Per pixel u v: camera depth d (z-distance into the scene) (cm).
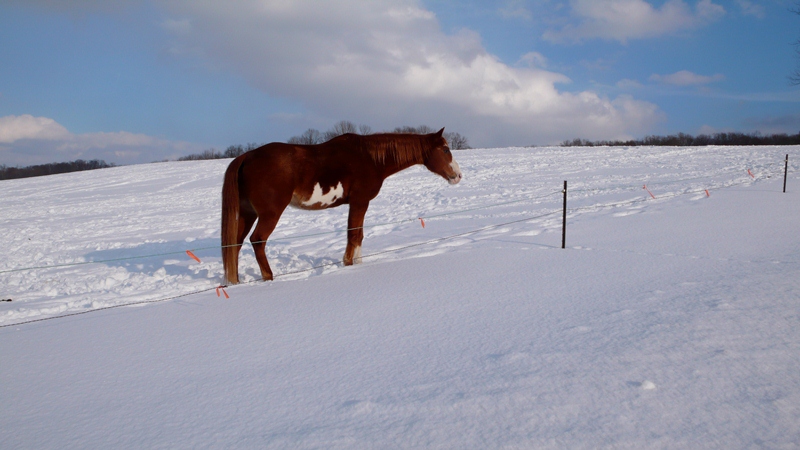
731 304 355
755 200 982
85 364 332
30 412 262
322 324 387
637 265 511
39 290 673
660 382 245
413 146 675
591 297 406
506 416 222
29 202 2356
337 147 638
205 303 491
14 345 385
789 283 400
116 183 3008
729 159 2206
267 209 599
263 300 483
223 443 216
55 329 427
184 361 326
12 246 1216
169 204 1983
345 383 272
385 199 1698
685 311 349
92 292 628
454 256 629
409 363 294
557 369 268
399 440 208
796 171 1584
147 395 274
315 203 639
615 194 1333
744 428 203
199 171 3362
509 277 496
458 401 239
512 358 288
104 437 230
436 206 1451
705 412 216
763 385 237
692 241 628
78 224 1562
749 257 517
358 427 221
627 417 215
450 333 343
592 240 688
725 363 262
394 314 399
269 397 261
